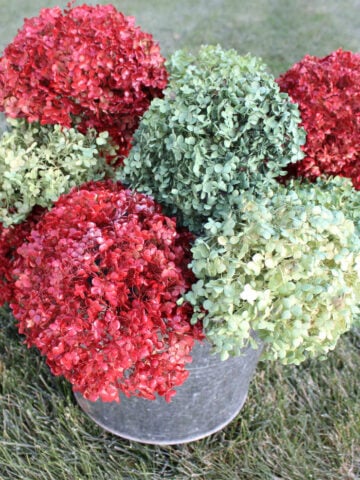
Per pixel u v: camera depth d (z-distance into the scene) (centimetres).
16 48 191
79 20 196
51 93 188
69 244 151
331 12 576
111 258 147
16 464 188
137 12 554
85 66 185
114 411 187
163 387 150
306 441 205
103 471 191
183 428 190
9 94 191
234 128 165
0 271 200
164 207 183
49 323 151
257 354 182
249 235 147
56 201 171
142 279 147
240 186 165
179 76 206
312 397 220
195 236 175
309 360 233
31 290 155
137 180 180
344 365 231
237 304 143
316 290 143
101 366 142
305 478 192
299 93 202
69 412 203
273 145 167
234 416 203
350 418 210
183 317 152
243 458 197
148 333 143
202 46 227
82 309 147
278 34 522
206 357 164
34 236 164
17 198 193
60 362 147
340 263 151
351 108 194
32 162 185
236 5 589
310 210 151
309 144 194
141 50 195
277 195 164
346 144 193
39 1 562
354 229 164
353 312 156
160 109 169
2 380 218
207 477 191
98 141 191
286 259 148
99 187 182
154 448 200
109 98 194
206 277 151
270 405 214
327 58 213
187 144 162
